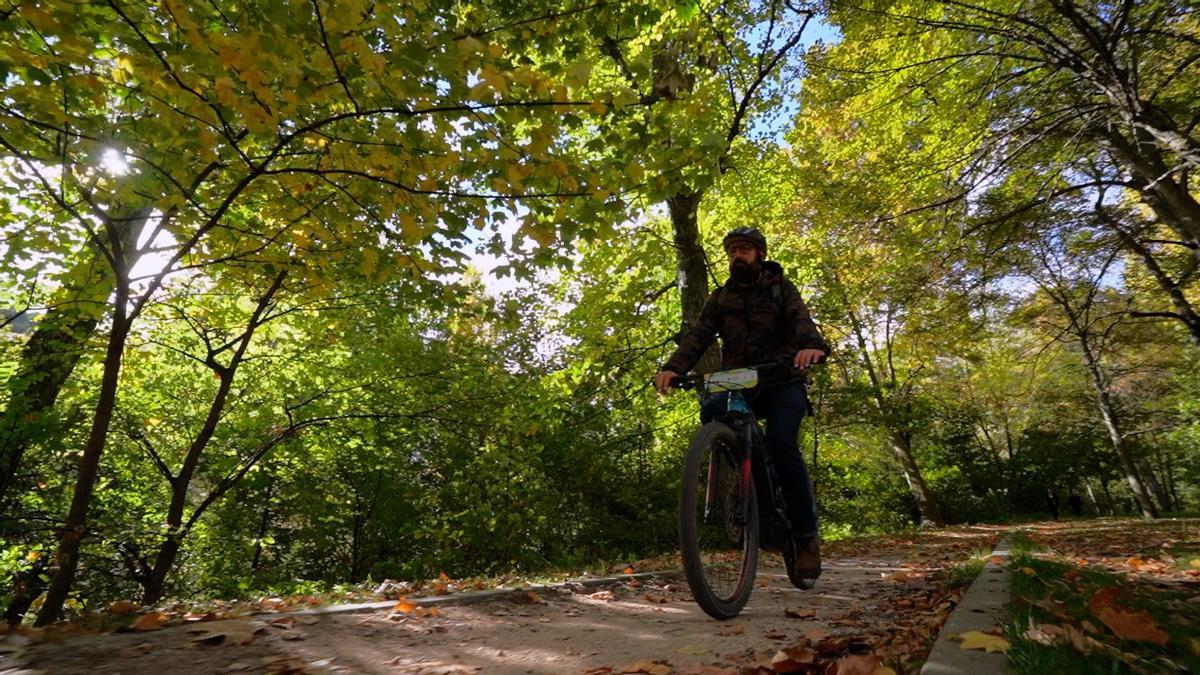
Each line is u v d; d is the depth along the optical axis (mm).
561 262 5449
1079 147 9969
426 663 2320
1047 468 37594
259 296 8648
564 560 11156
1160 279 14789
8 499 8984
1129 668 1531
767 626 2861
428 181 4668
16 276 7211
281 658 2307
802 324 3309
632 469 13945
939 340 14383
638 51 8156
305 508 13578
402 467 13758
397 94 3838
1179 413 28656
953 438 35781
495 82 3613
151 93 4000
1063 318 18406
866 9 8750
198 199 6105
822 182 12016
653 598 3873
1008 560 4141
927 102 10312
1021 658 1507
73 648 2270
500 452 11531
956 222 10555
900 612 3039
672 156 4645
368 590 5016
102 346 7602
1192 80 9258
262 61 3418
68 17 3371
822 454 22688
